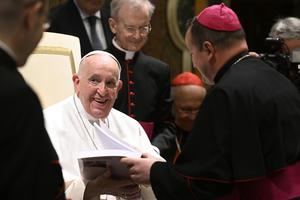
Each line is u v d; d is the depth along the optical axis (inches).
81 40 616.4
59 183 284.4
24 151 258.8
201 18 397.1
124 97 586.2
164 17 857.5
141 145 506.9
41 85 502.0
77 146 469.4
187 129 665.0
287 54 493.7
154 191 394.3
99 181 428.5
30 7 271.4
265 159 381.7
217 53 394.3
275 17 1065.5
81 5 622.2
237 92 378.6
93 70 470.6
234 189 381.1
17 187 256.8
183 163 385.4
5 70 264.1
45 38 516.1
